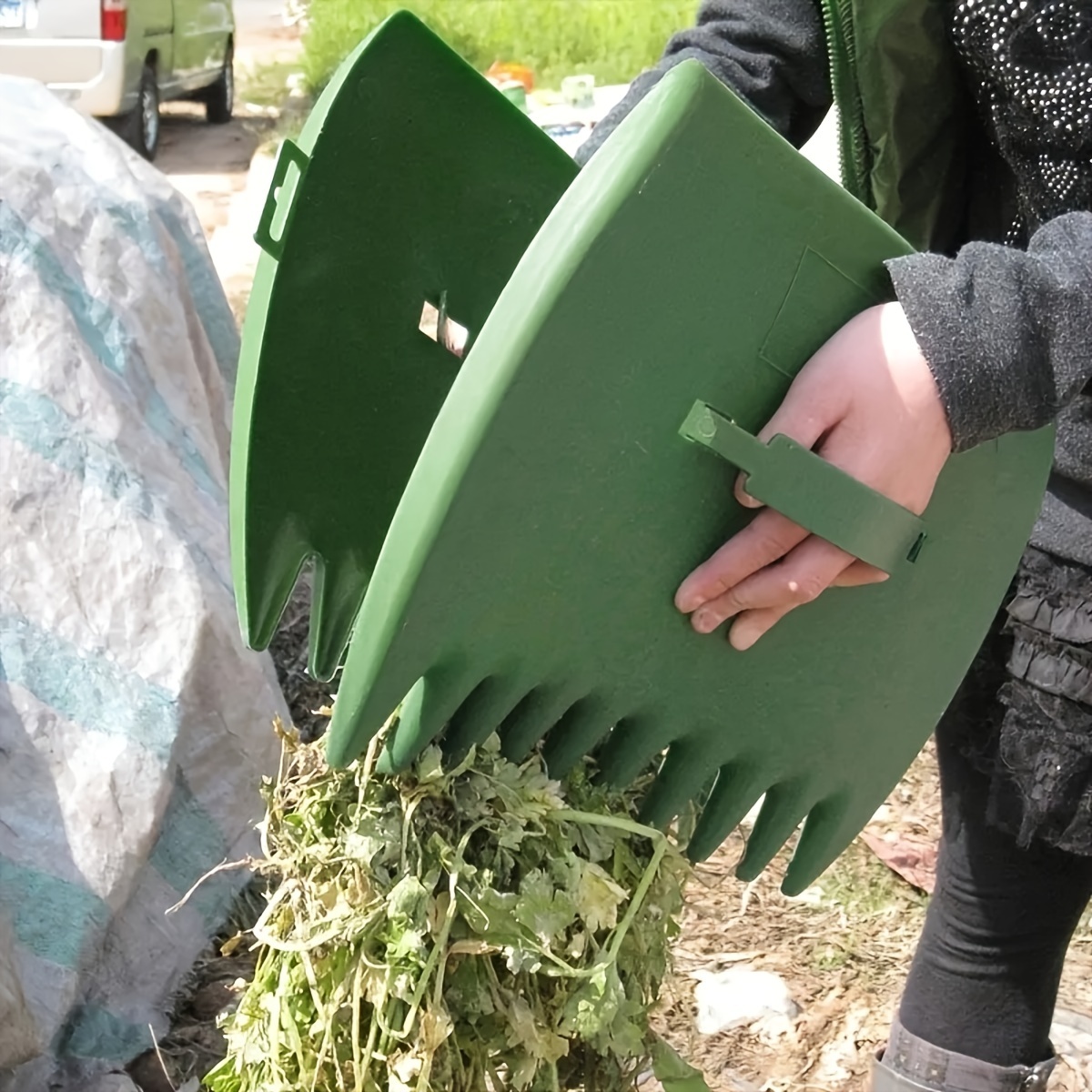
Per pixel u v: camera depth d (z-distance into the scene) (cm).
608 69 812
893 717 99
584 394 78
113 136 267
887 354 83
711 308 80
